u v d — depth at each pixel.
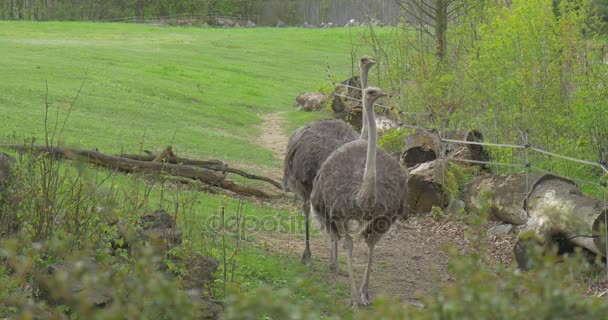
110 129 20.69
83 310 5.87
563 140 15.30
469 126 19.09
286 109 31.36
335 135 11.68
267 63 47.12
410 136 17.78
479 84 18.25
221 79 36.47
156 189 14.38
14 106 21.48
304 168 11.52
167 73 34.72
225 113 27.55
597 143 15.47
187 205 12.94
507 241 13.30
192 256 9.34
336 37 61.78
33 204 9.59
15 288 7.59
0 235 9.02
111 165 15.31
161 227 10.01
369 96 9.81
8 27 57.62
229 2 94.31
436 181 15.16
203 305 8.24
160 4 92.31
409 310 5.50
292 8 93.88
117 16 89.94
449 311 5.30
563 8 18.19
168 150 15.98
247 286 10.00
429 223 14.69
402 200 10.37
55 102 23.22
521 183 13.62
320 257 12.34
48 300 7.46
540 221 11.94
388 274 11.84
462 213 14.85
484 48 18.08
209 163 16.30
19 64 30.52
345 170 10.24
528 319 5.28
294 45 56.94
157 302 6.04
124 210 10.02
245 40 58.34
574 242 11.76
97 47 43.09
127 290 6.43
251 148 21.81
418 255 12.85
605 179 14.54
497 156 16.80
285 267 11.38
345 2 86.00
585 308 5.41
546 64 17.08
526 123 16.75
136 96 27.05
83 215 9.08
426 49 22.97
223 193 15.72
